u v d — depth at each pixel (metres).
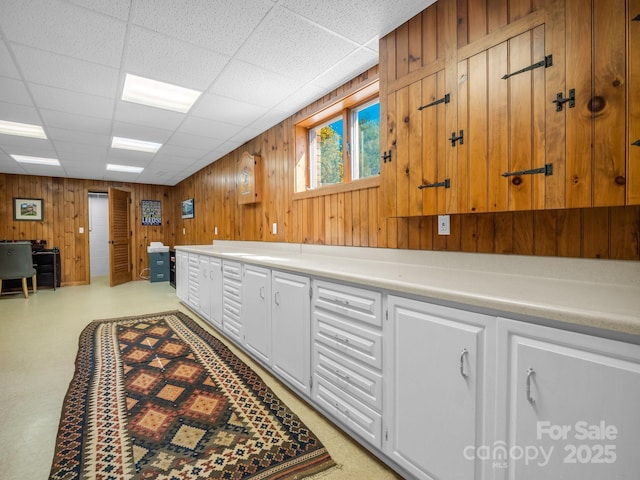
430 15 1.67
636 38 1.02
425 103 1.69
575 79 1.15
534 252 1.49
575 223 1.37
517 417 0.96
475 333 1.06
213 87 2.60
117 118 3.22
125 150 4.45
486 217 1.67
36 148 4.27
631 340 0.78
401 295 1.31
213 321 3.35
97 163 5.21
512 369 0.98
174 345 2.94
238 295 2.75
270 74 2.39
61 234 6.39
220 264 3.13
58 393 2.05
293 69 2.32
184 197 6.78
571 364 0.86
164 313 4.08
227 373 2.36
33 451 1.51
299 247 3.15
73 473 1.37
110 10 1.66
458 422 1.10
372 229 2.34
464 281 1.33
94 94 2.66
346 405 1.59
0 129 3.55
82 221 6.59
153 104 2.92
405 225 2.10
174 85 2.58
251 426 1.71
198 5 1.64
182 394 2.05
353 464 1.44
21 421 1.75
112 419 1.77
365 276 1.47
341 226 2.64
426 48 1.69
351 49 2.07
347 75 2.41
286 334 2.06
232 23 1.80
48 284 5.91
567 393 0.87
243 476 1.36
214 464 1.43
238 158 4.36
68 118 3.21
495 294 1.05
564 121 1.18
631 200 1.04
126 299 4.95
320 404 1.78
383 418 1.40
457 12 1.55
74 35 1.87
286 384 2.14
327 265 2.00
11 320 3.75
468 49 1.50
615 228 1.26
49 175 6.22
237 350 2.83
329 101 2.70
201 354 2.73
